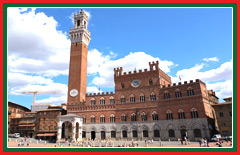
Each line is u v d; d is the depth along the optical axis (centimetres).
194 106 7969
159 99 8969
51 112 11050
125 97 9762
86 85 11562
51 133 10512
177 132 8100
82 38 11831
